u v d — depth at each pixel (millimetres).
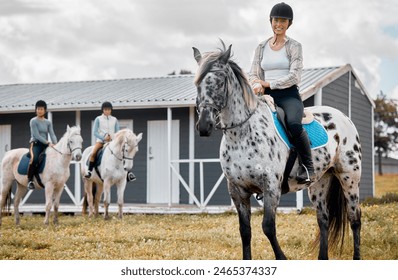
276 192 7715
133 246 10711
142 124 21188
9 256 10188
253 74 8492
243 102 7688
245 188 7844
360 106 24406
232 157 7723
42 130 14797
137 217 16953
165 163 20828
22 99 22656
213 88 7211
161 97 19781
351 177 8930
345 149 8906
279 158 7820
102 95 21797
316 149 8453
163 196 20797
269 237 7637
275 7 8312
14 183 22547
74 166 21766
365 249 10008
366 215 14227
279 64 8312
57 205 15008
